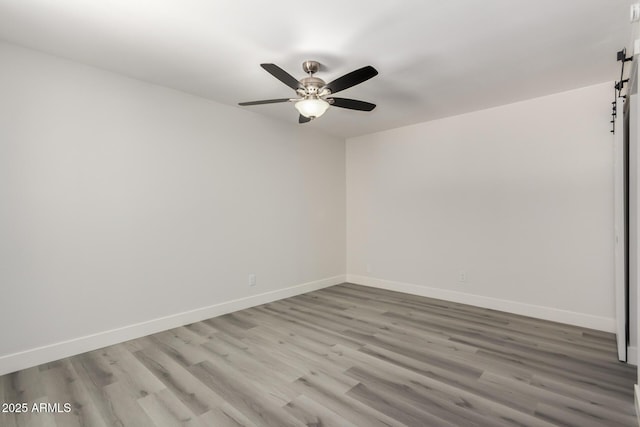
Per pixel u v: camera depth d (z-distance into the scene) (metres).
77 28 2.15
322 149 4.86
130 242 2.94
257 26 2.12
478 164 3.85
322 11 1.96
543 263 3.41
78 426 1.76
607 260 3.05
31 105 2.43
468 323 3.29
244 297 3.84
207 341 2.88
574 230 3.23
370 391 2.07
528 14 1.99
